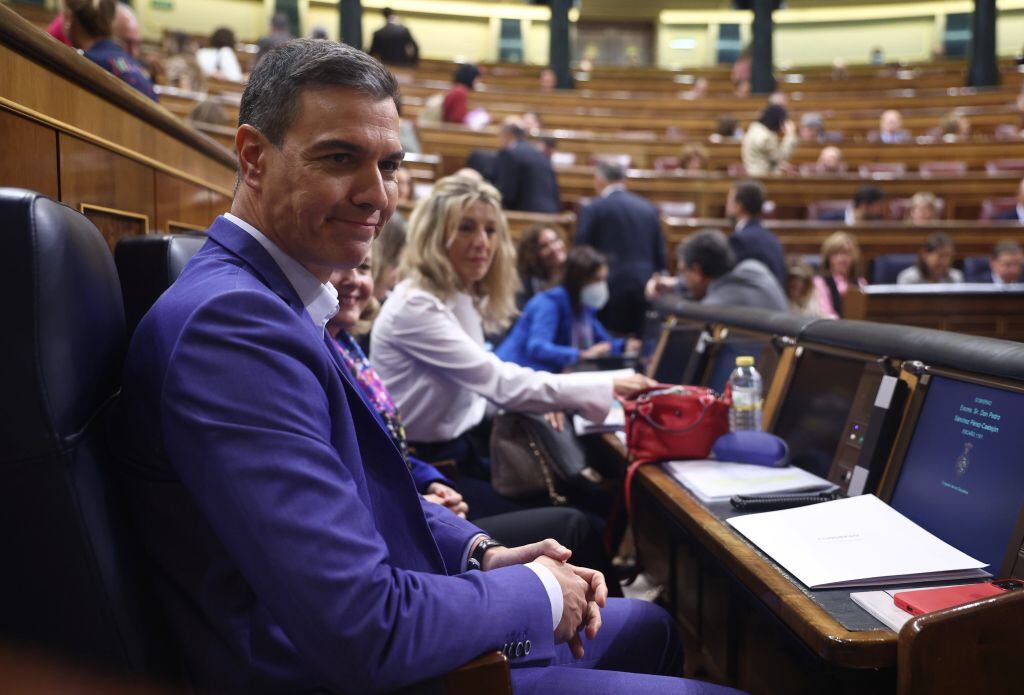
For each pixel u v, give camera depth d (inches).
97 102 59.3
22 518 32.2
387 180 40.3
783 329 83.3
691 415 72.7
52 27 142.2
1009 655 38.5
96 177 59.3
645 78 581.6
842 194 269.9
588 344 147.8
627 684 46.6
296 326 37.4
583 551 74.9
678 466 70.9
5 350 31.2
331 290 44.1
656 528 97.2
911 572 45.2
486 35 698.2
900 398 60.1
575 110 415.8
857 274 195.9
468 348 84.5
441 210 86.9
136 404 36.6
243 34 630.5
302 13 642.2
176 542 36.8
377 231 41.4
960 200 268.2
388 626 34.3
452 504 69.9
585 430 88.9
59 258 32.8
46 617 33.1
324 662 33.5
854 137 425.4
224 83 293.6
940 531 51.8
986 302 129.7
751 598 54.3
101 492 34.5
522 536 73.5
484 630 37.7
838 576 45.3
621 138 333.4
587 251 140.9
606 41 721.6
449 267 86.8
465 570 51.3
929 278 207.3
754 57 512.4
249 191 40.9
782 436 75.7
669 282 178.7
